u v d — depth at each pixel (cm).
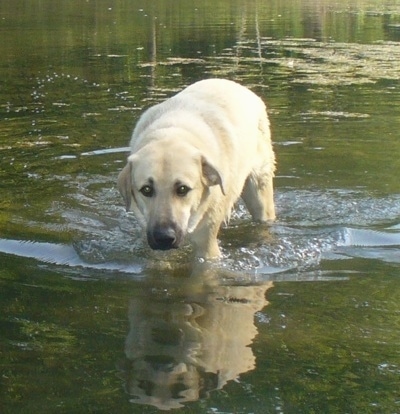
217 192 658
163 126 664
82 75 1566
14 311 546
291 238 737
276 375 458
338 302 574
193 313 549
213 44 2045
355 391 441
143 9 3031
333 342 504
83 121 1167
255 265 664
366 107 1268
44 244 696
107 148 1027
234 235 753
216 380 448
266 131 795
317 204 842
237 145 698
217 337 506
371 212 816
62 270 636
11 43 2041
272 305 568
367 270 648
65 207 805
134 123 1150
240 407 419
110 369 459
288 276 635
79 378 448
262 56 1831
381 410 422
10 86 1444
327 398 431
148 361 470
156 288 600
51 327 520
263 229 771
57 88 1424
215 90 739
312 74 1571
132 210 654
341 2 3362
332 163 985
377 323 536
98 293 586
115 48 1955
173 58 1797
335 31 2362
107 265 652
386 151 1031
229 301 575
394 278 627
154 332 513
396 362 478
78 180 898
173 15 2803
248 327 525
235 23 2542
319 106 1277
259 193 789
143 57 1817
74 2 3353
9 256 665
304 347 496
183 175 603
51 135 1088
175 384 443
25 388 437
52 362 468
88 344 493
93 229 744
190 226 633
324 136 1100
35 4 3256
